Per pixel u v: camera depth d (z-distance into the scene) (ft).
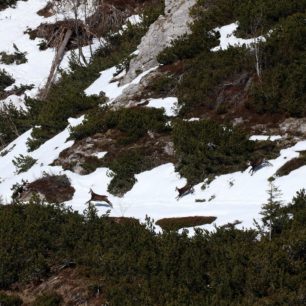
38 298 176.96
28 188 282.56
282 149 248.32
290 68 281.13
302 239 162.50
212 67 313.73
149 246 189.26
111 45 459.32
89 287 175.22
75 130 308.40
